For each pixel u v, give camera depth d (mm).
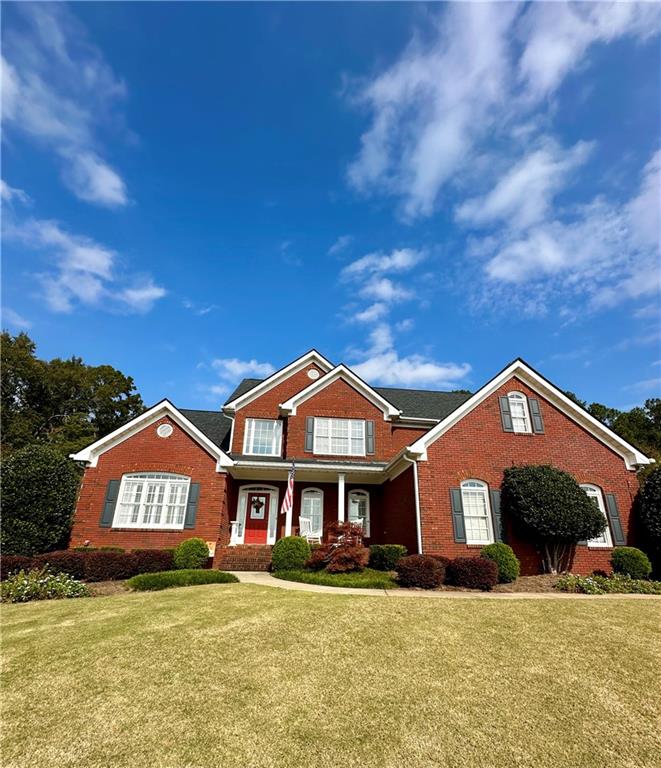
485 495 14852
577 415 16172
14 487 13930
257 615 7695
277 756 3541
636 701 4648
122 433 16359
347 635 6617
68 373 37781
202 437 16469
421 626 7125
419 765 3449
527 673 5320
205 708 4344
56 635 6707
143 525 15391
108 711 4289
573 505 13422
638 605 9156
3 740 3785
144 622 7324
